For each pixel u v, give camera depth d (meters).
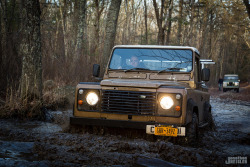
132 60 6.48
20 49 10.91
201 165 4.27
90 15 31.95
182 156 4.55
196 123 5.74
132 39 32.59
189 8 32.03
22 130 6.17
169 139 5.31
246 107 16.20
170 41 37.53
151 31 42.88
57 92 11.51
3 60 10.26
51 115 8.11
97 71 6.52
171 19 23.89
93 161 4.04
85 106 5.52
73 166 3.72
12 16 12.72
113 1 15.43
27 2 7.80
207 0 33.56
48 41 15.84
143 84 5.27
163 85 5.40
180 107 5.10
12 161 3.71
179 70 6.22
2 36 10.66
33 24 7.88
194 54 6.37
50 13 21.91
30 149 4.51
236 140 6.81
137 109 5.26
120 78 6.32
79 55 16.31
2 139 5.28
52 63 14.84
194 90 6.01
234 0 31.70
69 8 26.45
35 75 7.94
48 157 4.05
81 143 4.98
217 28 48.88
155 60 6.39
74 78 14.46
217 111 13.82
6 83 9.90
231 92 32.78
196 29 44.12
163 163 4.14
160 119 5.18
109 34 15.41
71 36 19.47
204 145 5.89
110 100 5.39
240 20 34.22
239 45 65.75
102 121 5.35
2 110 7.66
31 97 7.91
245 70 71.50
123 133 5.67
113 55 6.63
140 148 4.86
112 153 4.47
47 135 5.60
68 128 5.97
